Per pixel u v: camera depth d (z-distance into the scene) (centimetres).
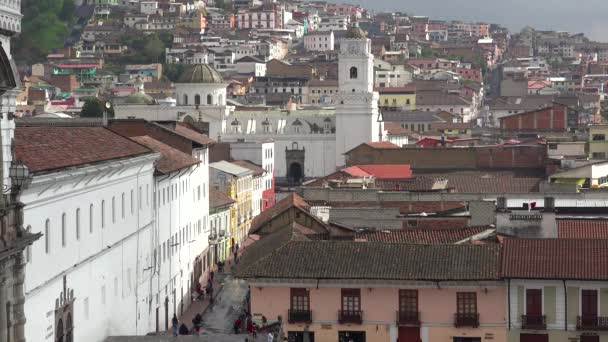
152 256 11138
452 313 9525
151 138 13100
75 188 8100
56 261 7675
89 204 8588
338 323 9656
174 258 12538
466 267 9512
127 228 9938
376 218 12025
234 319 12462
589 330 9306
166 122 14888
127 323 9988
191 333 11375
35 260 7188
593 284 9288
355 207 12631
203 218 15212
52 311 7600
